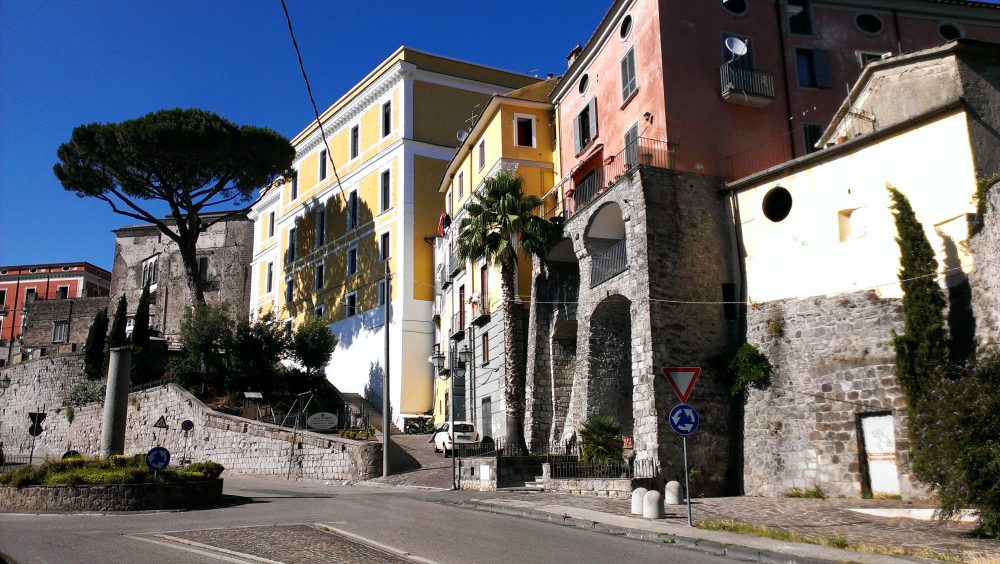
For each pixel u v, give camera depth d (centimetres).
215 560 1009
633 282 2269
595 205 2581
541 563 1000
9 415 5006
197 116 4409
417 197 4638
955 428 1200
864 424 1839
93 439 4088
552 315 2964
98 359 4547
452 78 4881
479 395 3578
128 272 6700
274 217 6150
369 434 3591
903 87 1986
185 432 3544
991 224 1627
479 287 3650
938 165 1791
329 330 4522
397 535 1249
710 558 1088
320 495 2167
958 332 1678
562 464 2155
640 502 1535
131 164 4381
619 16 2719
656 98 2436
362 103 5138
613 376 2639
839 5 2705
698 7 2517
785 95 2542
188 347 4075
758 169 2438
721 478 2098
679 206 2302
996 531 1173
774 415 2041
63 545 1158
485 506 1750
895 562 995
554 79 3541
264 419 3659
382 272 4694
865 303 1895
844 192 1995
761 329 2148
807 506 1694
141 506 1764
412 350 4388
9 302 8000
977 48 1864
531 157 3341
